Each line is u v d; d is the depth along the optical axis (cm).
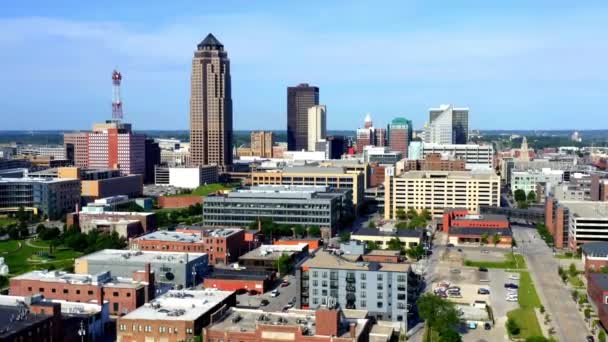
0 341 19038
